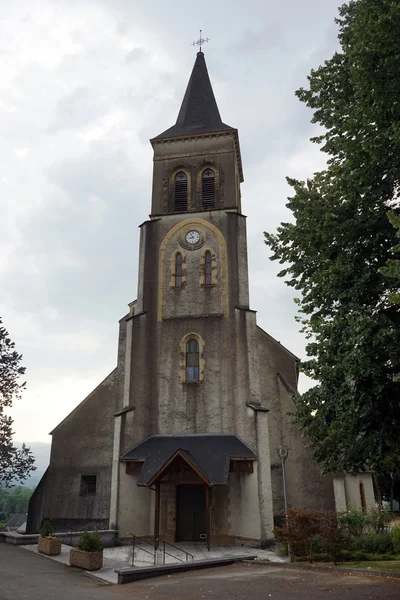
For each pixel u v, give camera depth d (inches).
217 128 1103.6
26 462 1009.5
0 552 656.4
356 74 463.5
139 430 864.9
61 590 445.4
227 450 807.7
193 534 810.2
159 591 450.0
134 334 930.1
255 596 401.1
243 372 879.1
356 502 901.8
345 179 509.4
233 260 969.5
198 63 1267.2
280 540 627.8
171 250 1000.9
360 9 492.4
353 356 416.8
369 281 472.4
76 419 950.4
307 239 538.0
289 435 920.9
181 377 901.2
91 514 881.5
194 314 942.4
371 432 462.6
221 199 1034.7
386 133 446.6
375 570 484.7
